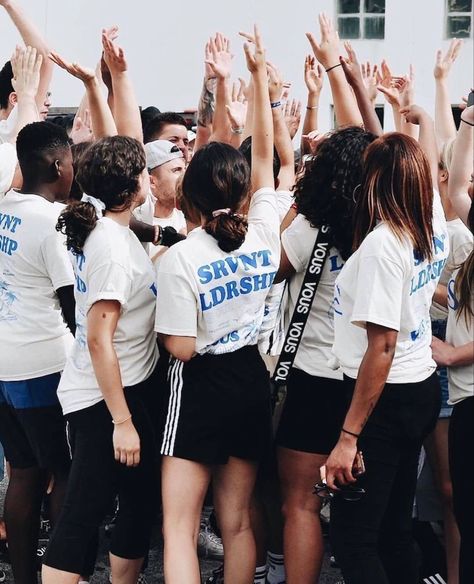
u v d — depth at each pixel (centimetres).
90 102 487
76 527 390
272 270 387
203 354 383
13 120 525
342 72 515
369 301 348
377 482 365
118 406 379
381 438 363
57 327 426
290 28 2205
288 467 403
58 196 432
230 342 384
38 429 429
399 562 394
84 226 377
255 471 402
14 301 425
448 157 459
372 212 358
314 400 397
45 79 557
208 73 586
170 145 503
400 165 355
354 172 378
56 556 388
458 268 407
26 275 421
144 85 2222
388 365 350
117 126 511
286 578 408
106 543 520
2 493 586
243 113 534
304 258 393
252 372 390
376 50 2275
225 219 375
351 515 367
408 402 364
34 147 426
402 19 2262
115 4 2203
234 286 379
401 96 555
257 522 433
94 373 386
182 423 382
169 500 384
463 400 382
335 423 397
